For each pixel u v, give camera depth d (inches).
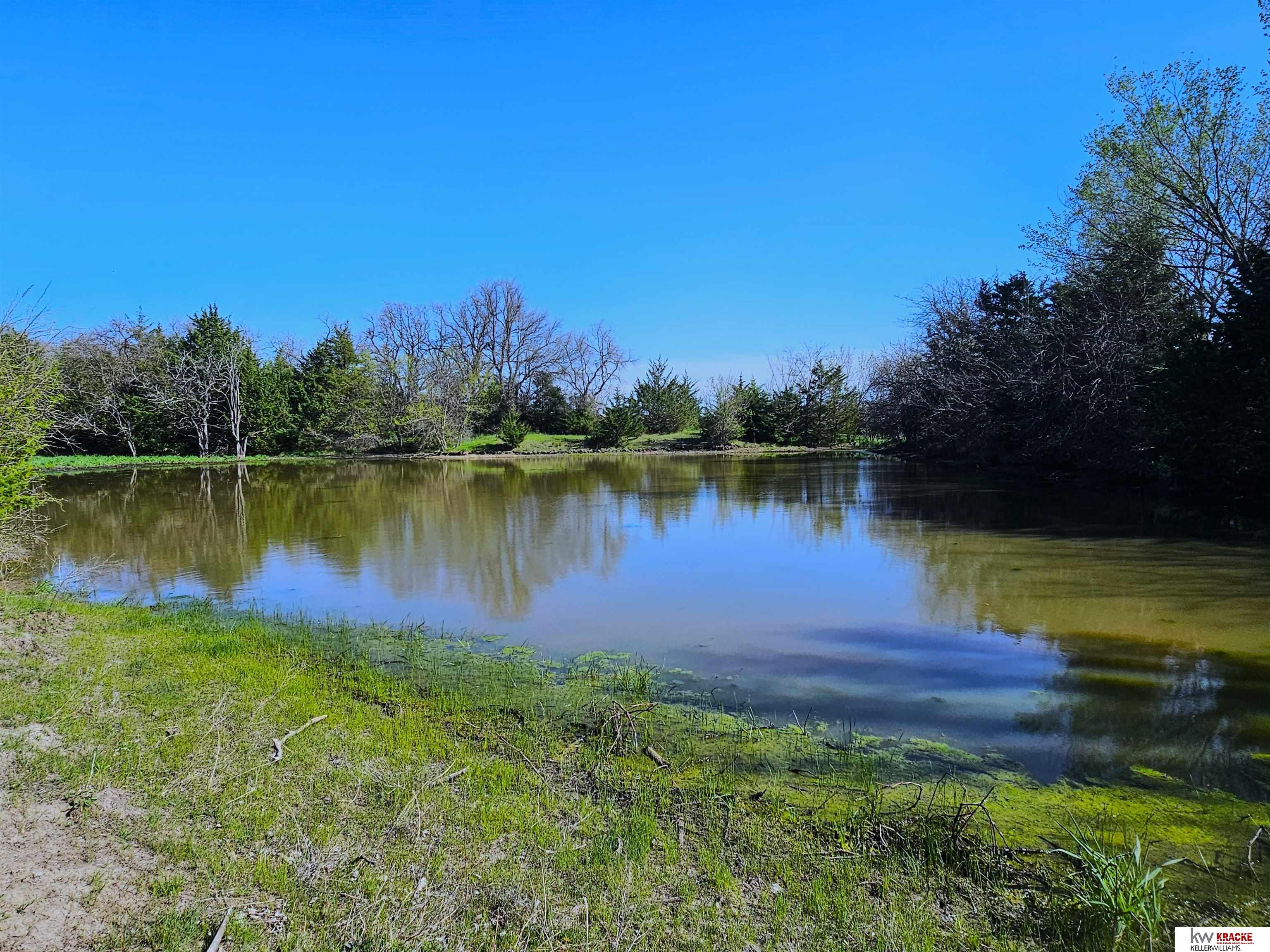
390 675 247.6
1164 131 652.1
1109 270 721.6
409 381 1594.5
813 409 1807.3
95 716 181.5
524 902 121.5
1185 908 125.3
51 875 115.6
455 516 636.7
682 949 113.0
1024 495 721.6
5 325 352.2
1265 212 584.4
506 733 198.4
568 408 1991.9
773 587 381.4
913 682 245.4
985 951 115.1
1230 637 285.1
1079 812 160.1
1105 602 335.0
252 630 283.3
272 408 1471.5
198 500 755.4
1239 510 551.5
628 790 167.5
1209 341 522.0
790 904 125.8
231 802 144.7
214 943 102.9
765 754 190.7
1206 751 192.1
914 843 146.2
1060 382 748.0
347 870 126.5
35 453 385.7
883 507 668.1
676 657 273.6
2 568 368.5
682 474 1063.0
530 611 338.6
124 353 1402.6
